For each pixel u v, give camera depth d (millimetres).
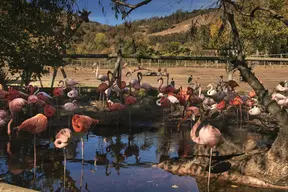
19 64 10898
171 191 4773
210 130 4945
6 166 5691
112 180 5164
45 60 10992
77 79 24922
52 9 8391
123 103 11039
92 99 12164
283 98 8664
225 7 5617
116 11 5871
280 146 5039
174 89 10469
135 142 7363
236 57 5855
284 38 22094
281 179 4918
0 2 8906
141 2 5625
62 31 10562
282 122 5109
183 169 5523
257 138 7414
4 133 7695
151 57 10023
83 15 5957
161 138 7703
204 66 41969
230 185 4996
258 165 5141
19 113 9250
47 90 12977
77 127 5543
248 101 9289
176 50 41250
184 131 8344
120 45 6680
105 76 12625
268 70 34375
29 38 10844
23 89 12711
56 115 9398
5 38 9898
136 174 5434
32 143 7043
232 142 6383
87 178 5238
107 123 9000
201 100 9383
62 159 6117
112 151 6695
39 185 4941
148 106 10500
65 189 4801
